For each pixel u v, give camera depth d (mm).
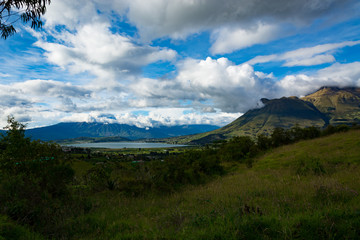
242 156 31078
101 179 10719
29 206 5609
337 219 4090
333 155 16953
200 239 3834
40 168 7398
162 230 4773
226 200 7648
